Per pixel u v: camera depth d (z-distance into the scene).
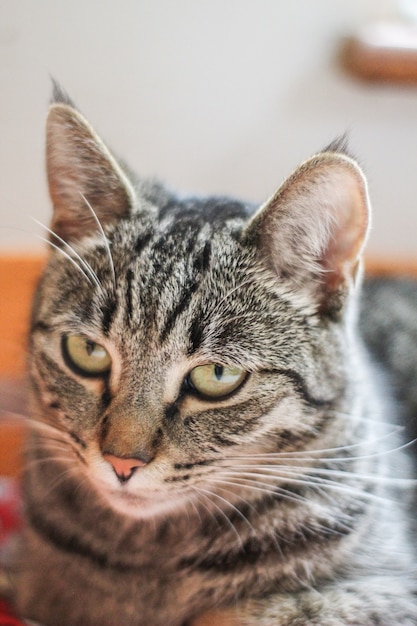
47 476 0.42
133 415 0.37
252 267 0.38
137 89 0.59
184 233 0.39
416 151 0.62
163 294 0.38
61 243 0.40
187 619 0.40
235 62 0.59
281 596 0.39
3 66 0.58
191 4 0.57
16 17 0.57
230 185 0.63
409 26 0.59
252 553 0.39
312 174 0.37
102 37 0.58
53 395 0.39
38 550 0.42
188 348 0.37
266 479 0.39
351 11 0.58
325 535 0.40
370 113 0.60
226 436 0.38
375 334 0.50
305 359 0.38
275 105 0.60
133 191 0.40
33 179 0.61
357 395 0.40
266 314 0.38
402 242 0.65
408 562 0.41
